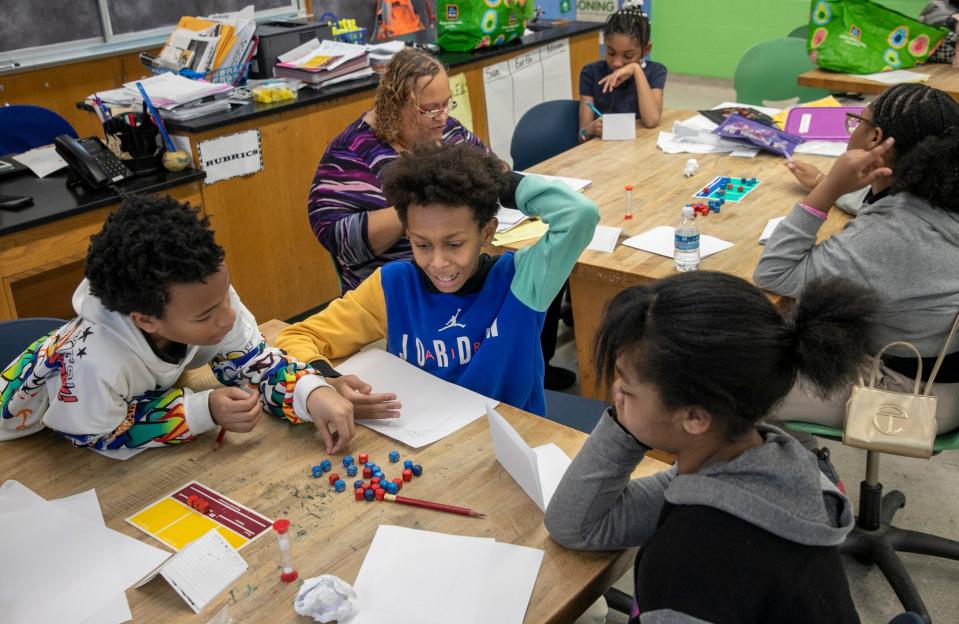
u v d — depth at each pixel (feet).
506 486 4.17
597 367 3.07
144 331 4.44
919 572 7.03
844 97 13.07
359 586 3.57
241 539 3.88
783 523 2.79
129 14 14.62
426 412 4.83
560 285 5.17
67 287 10.47
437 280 5.05
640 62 11.73
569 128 11.80
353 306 5.48
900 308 5.93
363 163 7.57
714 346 2.73
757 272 6.63
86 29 14.12
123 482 4.36
